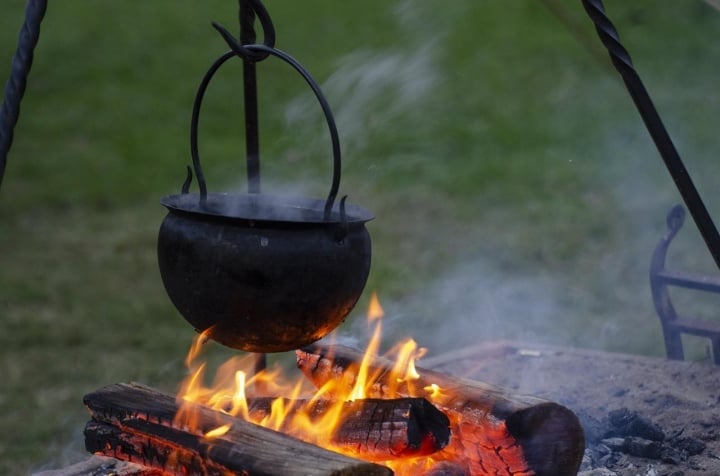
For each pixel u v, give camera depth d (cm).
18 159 1448
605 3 2152
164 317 966
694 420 549
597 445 516
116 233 1193
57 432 733
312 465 356
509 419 403
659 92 1722
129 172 1421
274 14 2184
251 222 364
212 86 1828
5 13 2128
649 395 582
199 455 382
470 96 1750
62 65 1906
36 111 1673
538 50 1967
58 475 494
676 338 649
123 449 418
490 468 422
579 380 619
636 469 492
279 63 1912
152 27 2152
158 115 1681
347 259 377
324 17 2169
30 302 982
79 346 890
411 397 420
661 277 641
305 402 447
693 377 612
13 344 887
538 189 1355
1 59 1855
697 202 425
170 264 383
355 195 1333
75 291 1016
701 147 1490
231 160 1473
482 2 2242
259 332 376
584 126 1608
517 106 1705
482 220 1238
